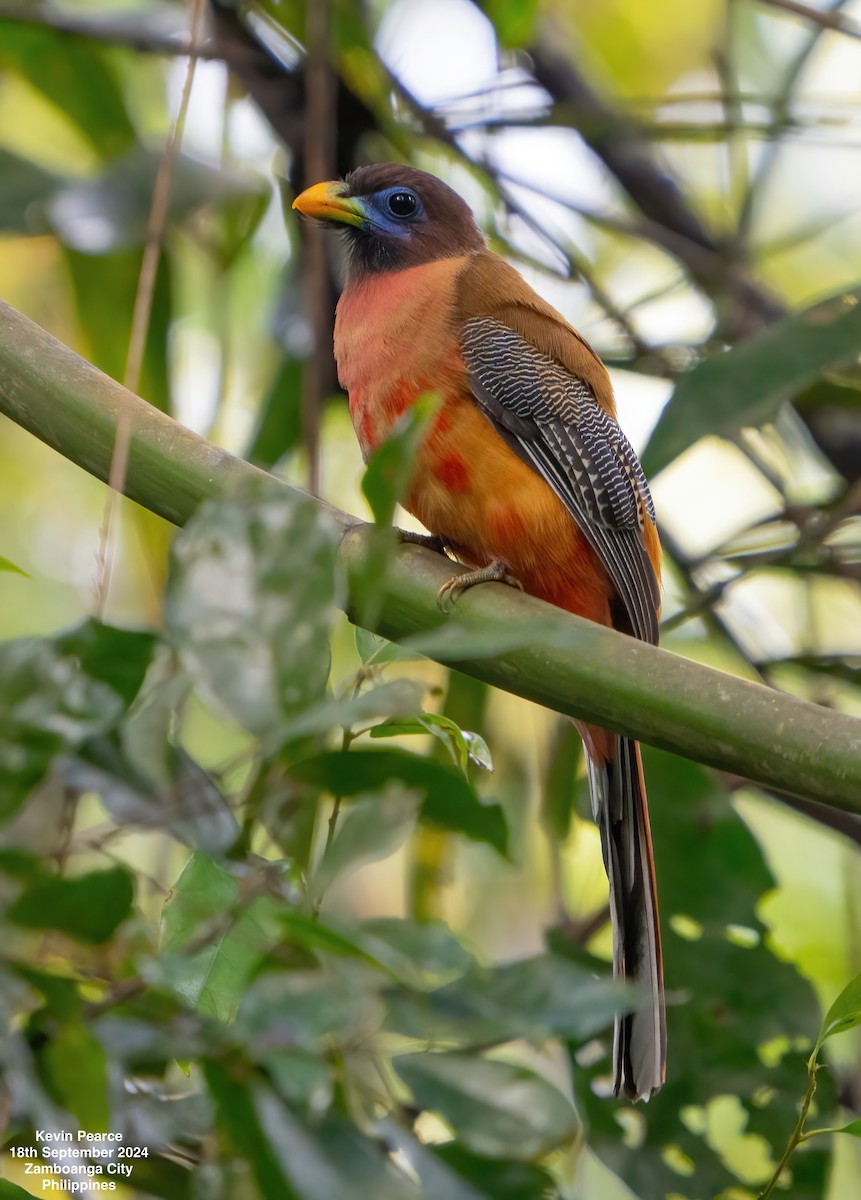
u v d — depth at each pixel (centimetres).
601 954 912
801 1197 762
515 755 1055
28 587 1258
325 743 554
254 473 576
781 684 1114
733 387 884
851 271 1381
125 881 528
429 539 899
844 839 1008
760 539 1048
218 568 467
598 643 548
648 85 1352
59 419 609
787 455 1156
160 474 588
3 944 552
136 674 496
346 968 502
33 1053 552
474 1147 513
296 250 1107
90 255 1013
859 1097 902
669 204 1181
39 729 493
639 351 1105
